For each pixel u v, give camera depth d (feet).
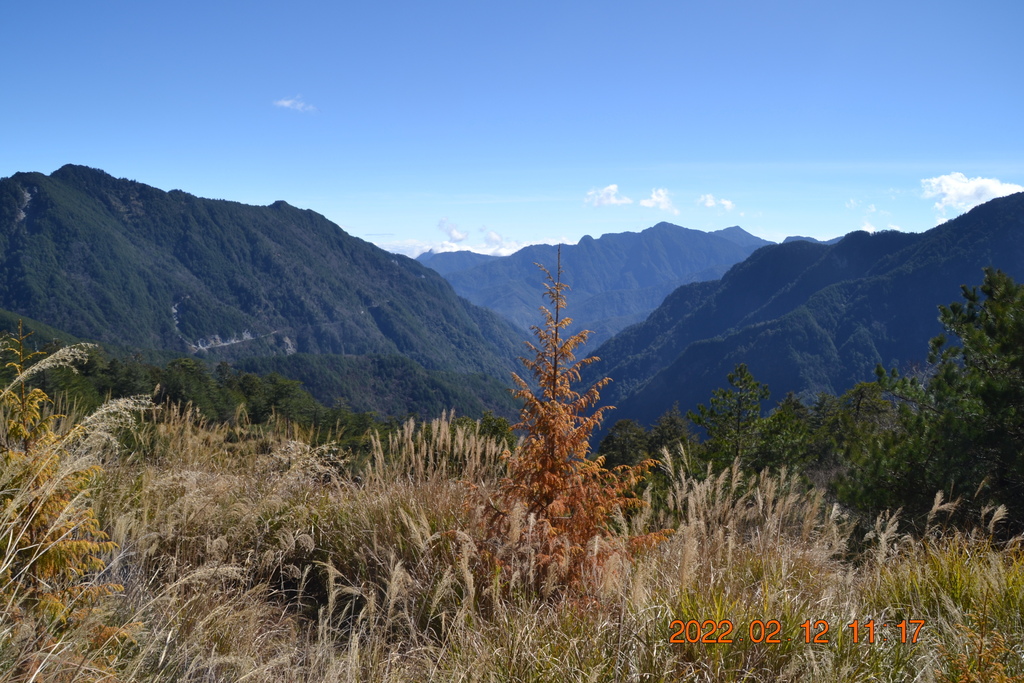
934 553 12.64
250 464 18.26
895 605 10.77
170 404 20.30
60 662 6.64
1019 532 17.76
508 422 18.02
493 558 11.46
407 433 16.48
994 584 10.62
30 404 9.23
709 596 9.82
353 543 13.03
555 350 13.71
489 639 9.01
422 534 12.38
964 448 20.44
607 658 8.09
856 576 12.87
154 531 12.19
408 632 10.46
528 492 12.64
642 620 8.79
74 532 9.28
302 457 16.70
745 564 12.26
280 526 13.71
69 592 8.44
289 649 9.62
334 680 8.06
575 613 9.62
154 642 7.68
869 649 8.47
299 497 15.07
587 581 11.12
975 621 9.02
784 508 14.39
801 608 9.41
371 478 16.07
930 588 10.99
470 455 15.66
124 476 14.97
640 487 17.66
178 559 11.84
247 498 14.62
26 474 8.16
